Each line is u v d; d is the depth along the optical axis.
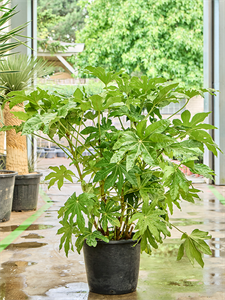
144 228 1.38
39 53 12.42
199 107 8.46
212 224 3.02
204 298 1.57
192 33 11.30
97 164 1.42
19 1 5.34
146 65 11.31
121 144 1.30
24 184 3.58
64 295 1.61
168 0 11.35
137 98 1.60
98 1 12.12
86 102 1.39
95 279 1.61
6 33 2.42
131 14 11.37
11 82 3.46
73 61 12.59
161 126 1.32
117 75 1.50
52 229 2.88
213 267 1.99
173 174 1.39
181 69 11.34
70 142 1.58
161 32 11.33
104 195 1.60
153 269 1.96
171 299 1.56
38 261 2.10
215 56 5.77
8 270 1.95
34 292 1.65
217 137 5.65
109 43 11.88
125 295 1.61
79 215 1.38
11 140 3.64
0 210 3.10
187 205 3.97
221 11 5.57
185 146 1.48
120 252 1.57
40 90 1.47
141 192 1.48
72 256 2.20
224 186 5.52
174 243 2.47
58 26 13.54
